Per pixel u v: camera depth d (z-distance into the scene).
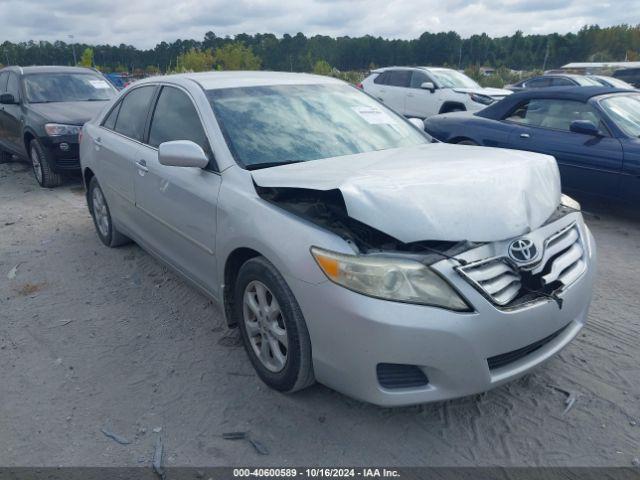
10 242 5.58
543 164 3.00
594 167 6.05
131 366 3.32
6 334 3.72
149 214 4.06
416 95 13.48
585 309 2.94
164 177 3.71
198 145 3.31
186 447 2.63
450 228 2.43
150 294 4.30
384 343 2.36
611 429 2.72
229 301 3.29
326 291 2.47
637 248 5.28
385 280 2.38
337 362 2.52
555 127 6.63
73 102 8.65
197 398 3.00
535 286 2.64
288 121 3.62
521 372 2.60
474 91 12.38
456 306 2.38
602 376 3.15
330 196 2.73
